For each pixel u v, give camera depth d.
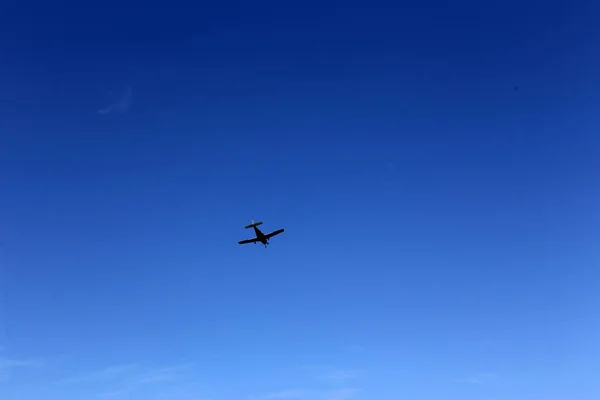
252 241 106.00
